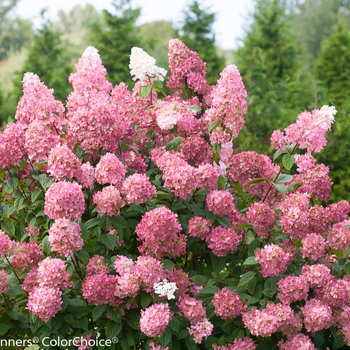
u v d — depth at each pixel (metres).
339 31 8.83
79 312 2.60
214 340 2.61
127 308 2.58
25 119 2.89
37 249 2.70
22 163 2.79
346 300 2.60
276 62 8.34
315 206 2.67
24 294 2.67
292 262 2.73
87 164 2.68
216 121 2.84
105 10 10.55
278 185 2.69
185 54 3.10
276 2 8.94
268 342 2.61
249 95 7.71
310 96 7.75
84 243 2.69
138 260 2.53
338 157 6.30
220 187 2.81
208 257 2.80
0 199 2.92
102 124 2.74
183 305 2.54
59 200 2.52
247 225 2.65
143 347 2.68
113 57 10.34
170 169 2.66
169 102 2.96
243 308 2.58
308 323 2.54
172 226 2.55
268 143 6.61
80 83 2.97
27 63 10.55
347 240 2.66
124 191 2.63
